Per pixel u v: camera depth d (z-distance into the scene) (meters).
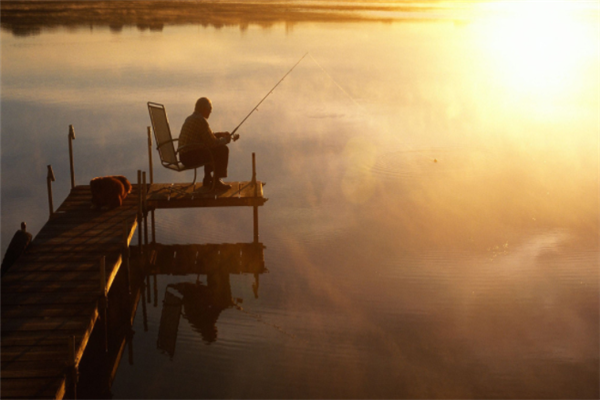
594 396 5.61
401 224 9.52
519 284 7.64
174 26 39.41
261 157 12.75
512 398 5.57
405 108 17.17
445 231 9.20
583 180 11.36
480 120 15.95
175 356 6.36
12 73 22.19
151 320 7.18
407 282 7.77
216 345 6.55
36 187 11.02
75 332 5.80
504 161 12.51
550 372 5.96
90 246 7.66
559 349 6.34
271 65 24.56
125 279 7.73
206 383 5.87
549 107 17.62
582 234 9.02
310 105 17.52
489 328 6.74
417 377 5.90
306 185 11.19
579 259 8.24
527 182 11.27
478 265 8.13
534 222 9.49
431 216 9.77
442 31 36.81
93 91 19.17
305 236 9.21
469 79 21.97
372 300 7.37
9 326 5.86
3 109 16.77
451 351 6.31
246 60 25.81
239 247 8.95
